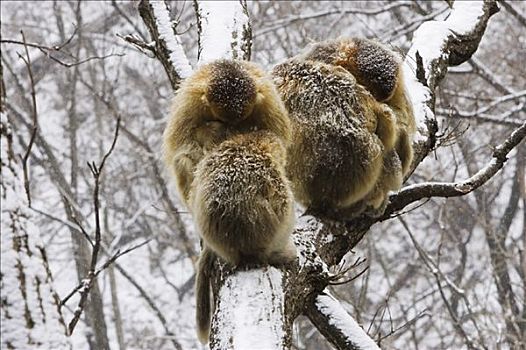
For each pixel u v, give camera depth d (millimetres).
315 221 6211
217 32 7871
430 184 6719
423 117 7605
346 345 5562
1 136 3391
